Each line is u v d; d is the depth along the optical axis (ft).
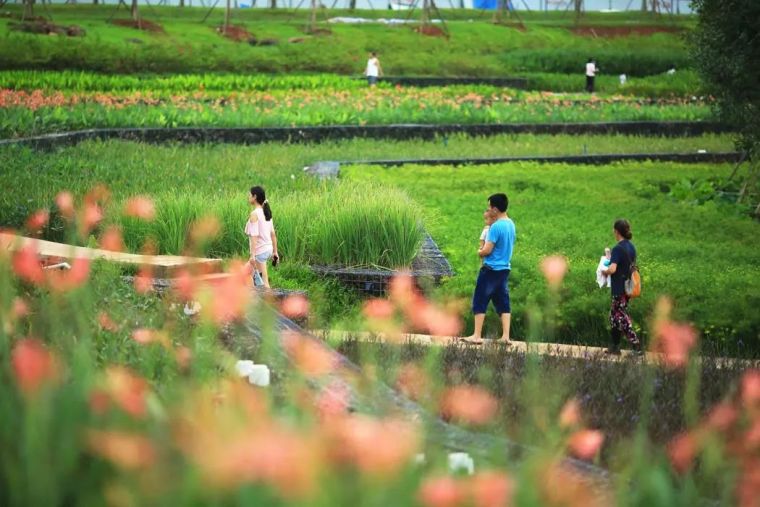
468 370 57.88
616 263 76.33
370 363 28.50
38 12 389.60
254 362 41.96
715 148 231.30
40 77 265.34
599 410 51.26
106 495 19.58
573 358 66.54
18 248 42.16
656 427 48.57
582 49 385.50
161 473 18.49
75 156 157.28
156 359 35.45
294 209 109.29
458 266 105.81
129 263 70.49
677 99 291.38
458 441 30.32
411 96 267.18
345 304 95.86
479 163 202.08
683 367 59.82
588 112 260.62
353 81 303.89
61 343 31.86
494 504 17.83
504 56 370.73
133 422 21.93
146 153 170.30
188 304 46.16
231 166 161.89
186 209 103.24
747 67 154.10
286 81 295.48
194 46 329.72
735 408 49.65
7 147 155.12
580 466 33.42
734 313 84.94
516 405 41.45
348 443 18.12
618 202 158.30
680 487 31.94
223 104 248.11
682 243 124.16
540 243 118.93
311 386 33.30
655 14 502.38
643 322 86.22
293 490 16.46
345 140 219.61
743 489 23.09
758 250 121.29
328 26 397.60
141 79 285.23
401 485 17.71
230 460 16.67
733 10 152.25
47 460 20.06
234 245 103.04
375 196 112.06
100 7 428.15
